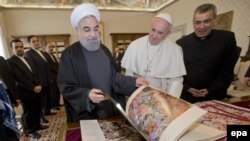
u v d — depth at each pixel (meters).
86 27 1.07
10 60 2.92
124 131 0.87
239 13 4.21
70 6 6.97
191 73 1.77
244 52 4.12
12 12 6.44
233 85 2.61
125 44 7.84
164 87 1.42
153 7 8.04
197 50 1.75
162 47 1.42
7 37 6.32
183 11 6.50
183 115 0.62
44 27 6.84
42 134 3.16
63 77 1.13
